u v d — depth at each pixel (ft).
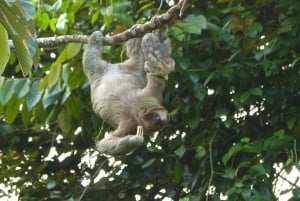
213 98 41.86
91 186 45.34
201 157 40.09
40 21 38.99
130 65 27.78
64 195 47.50
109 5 39.70
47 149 48.83
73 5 40.14
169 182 44.47
